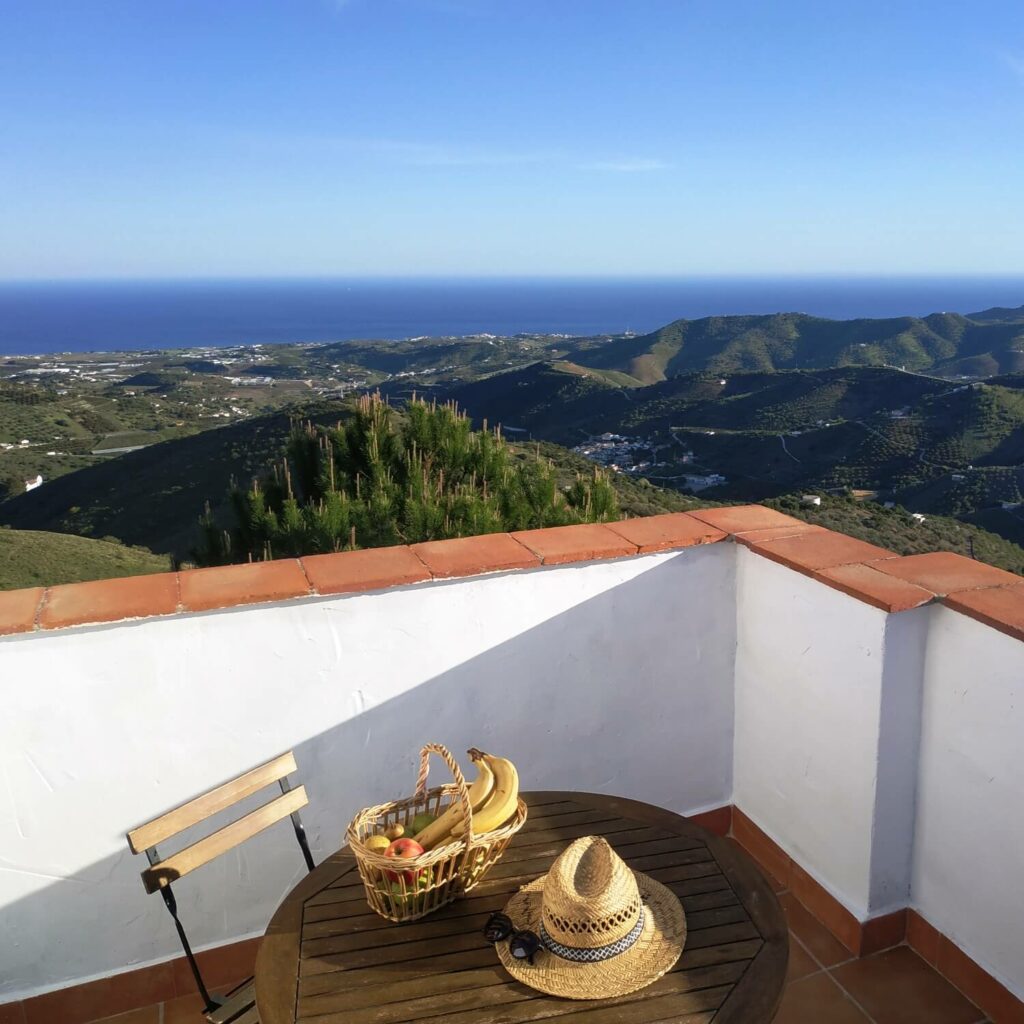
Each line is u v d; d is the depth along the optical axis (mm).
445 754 1465
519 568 2104
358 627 1989
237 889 2031
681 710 2477
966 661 1815
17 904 1825
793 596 2189
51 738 1761
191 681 1854
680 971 1249
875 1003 1942
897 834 2039
